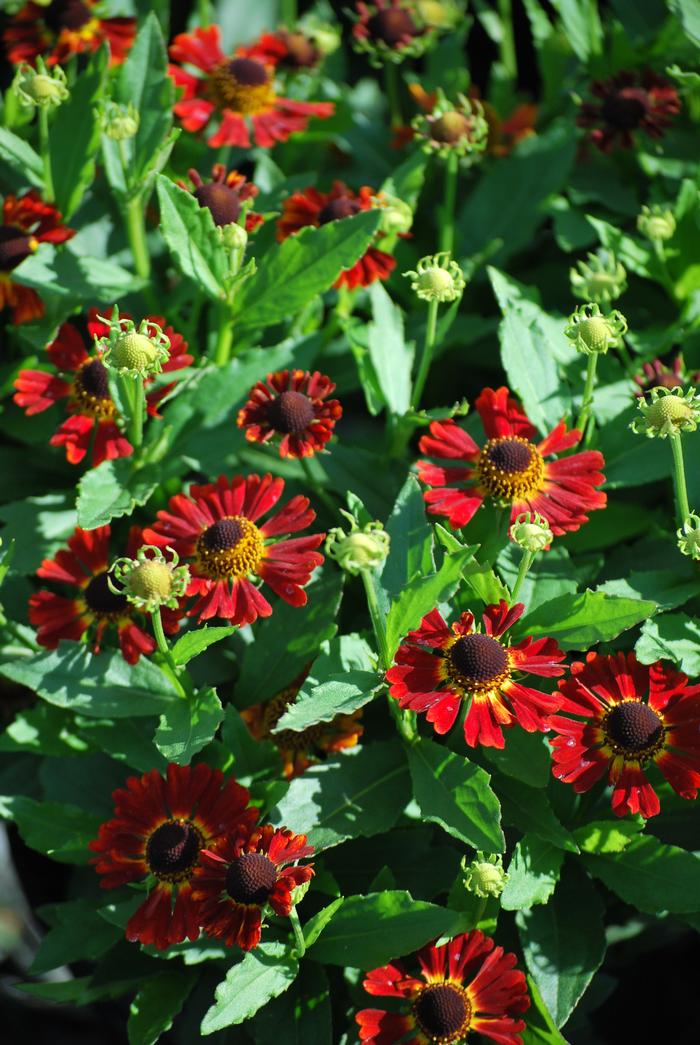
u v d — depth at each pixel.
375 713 0.88
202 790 0.82
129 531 0.90
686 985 0.92
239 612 0.84
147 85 0.93
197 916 0.80
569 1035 0.87
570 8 1.02
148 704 0.84
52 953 0.85
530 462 0.85
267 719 0.86
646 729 0.81
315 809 0.83
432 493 0.85
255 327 0.91
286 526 0.85
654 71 1.02
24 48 1.00
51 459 0.95
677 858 0.82
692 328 0.95
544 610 0.83
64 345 0.90
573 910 0.83
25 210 0.93
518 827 0.83
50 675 0.84
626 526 0.90
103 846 0.82
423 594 0.80
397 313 0.92
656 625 0.84
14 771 0.92
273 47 1.01
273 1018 0.82
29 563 0.90
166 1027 0.82
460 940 0.81
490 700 0.81
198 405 0.90
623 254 0.95
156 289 0.97
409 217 0.93
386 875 0.83
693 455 0.88
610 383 0.93
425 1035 0.81
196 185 0.90
